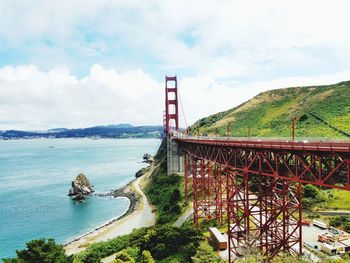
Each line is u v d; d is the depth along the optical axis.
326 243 44.28
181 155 94.94
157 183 97.31
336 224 53.06
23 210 87.19
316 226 52.62
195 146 57.03
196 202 56.97
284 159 29.17
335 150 23.45
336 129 90.12
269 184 36.56
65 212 85.31
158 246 45.75
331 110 105.69
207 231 52.00
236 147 35.88
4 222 76.88
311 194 65.50
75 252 55.25
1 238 66.50
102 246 52.75
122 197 101.94
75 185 105.81
